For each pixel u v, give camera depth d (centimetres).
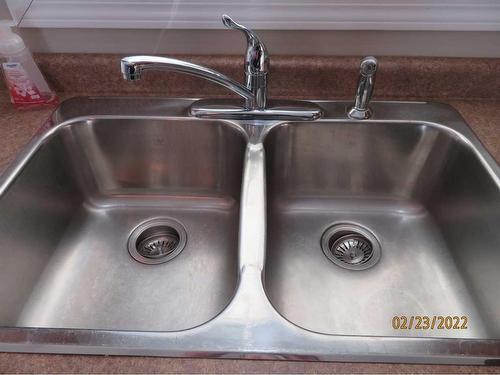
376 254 74
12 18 79
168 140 79
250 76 69
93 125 76
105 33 82
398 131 75
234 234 79
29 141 70
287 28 79
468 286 66
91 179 82
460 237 70
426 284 68
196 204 83
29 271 66
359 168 80
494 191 61
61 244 74
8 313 60
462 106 80
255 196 59
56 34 82
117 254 74
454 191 72
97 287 68
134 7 77
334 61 80
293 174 81
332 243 78
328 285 68
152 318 63
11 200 63
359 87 72
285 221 81
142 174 83
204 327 41
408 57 81
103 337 40
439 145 74
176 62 63
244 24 79
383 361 38
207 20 79
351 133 76
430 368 38
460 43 81
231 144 77
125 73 60
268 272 69
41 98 79
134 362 38
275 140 75
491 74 79
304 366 38
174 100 81
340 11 77
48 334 40
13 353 39
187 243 77
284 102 78
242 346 40
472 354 38
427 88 82
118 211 83
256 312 43
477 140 70
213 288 68
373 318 63
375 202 83
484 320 61
